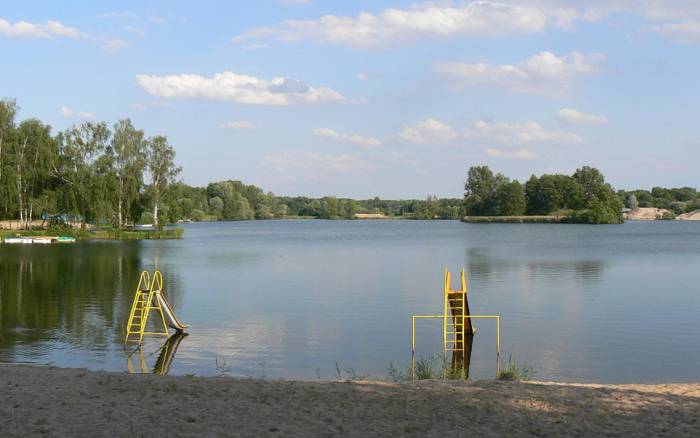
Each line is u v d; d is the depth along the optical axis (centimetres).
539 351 1978
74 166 7919
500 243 8112
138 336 2164
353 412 999
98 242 7712
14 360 1800
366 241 8831
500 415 992
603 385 1267
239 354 1917
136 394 1101
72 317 2503
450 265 4956
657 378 1647
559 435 894
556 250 6681
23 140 7750
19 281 3709
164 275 4172
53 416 956
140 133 8688
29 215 8156
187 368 1733
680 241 8400
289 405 1040
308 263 5175
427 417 976
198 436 866
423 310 2781
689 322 2455
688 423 955
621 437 885
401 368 1744
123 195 8444
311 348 2006
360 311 2747
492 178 18388
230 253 6278
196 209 19012
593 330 2308
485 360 1862
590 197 16812
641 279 3944
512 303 2959
